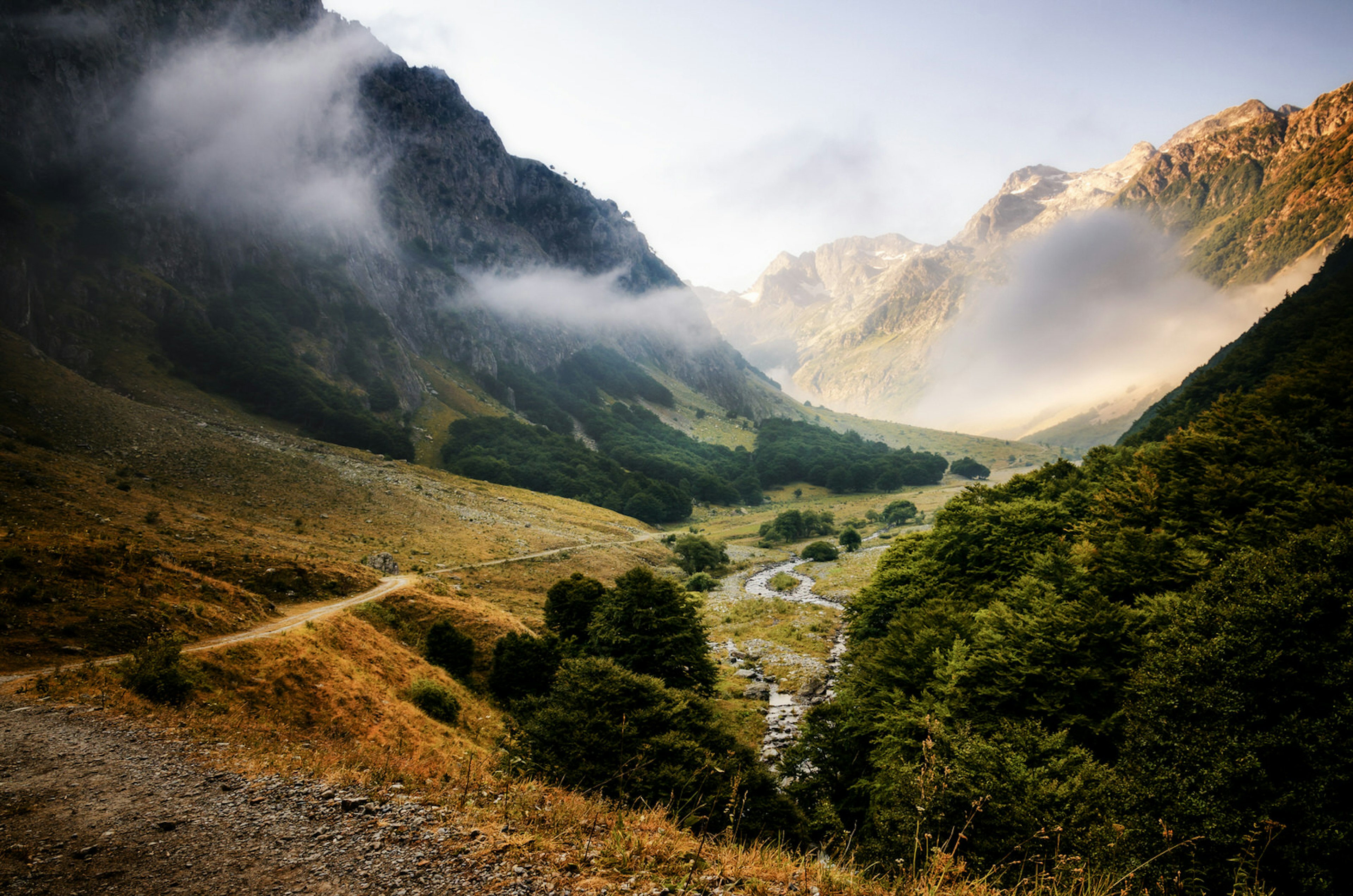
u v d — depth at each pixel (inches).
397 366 7598.4
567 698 1023.6
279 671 1221.1
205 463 3639.3
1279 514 1393.9
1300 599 806.5
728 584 4389.8
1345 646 745.6
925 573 1980.8
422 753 1104.2
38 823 372.5
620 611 1785.2
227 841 355.6
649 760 849.5
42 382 3585.1
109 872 308.7
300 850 343.0
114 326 5211.6
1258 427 1930.4
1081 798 692.7
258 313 6451.8
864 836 994.1
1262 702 756.0
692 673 1722.4
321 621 1584.6
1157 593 1278.3
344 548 3043.8
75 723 660.1
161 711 789.2
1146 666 912.3
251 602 1616.6
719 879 333.4
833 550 5216.5
